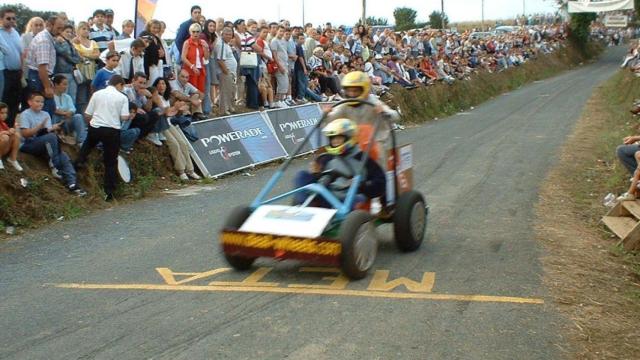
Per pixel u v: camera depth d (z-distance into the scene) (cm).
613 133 1636
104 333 472
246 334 467
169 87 1133
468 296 545
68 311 517
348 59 1844
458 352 439
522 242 721
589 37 5428
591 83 3406
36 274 618
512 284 579
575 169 1220
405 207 653
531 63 4031
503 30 5116
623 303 555
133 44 1043
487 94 2978
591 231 803
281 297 540
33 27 969
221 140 1209
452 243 711
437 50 2680
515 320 496
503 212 873
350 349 442
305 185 635
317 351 439
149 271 619
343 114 680
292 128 1427
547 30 4959
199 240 732
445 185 1055
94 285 580
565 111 2275
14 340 462
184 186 1080
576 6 3319
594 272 633
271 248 564
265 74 1457
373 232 589
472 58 3206
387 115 654
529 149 1454
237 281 583
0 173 829
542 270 622
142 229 789
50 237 762
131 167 1026
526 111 2350
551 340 464
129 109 995
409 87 2211
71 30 987
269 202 627
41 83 927
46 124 906
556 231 780
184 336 465
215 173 1152
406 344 450
